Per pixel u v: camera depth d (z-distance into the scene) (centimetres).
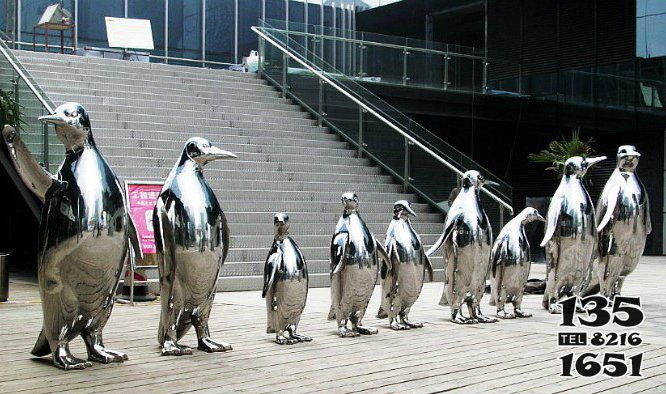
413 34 3098
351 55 2245
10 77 1420
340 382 605
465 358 705
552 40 2655
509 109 2548
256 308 1026
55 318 643
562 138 2573
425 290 1283
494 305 974
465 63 2466
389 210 1600
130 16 2647
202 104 1777
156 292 1152
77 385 585
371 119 1770
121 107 1623
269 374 631
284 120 1833
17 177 1392
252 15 2898
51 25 2131
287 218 774
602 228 1048
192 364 668
